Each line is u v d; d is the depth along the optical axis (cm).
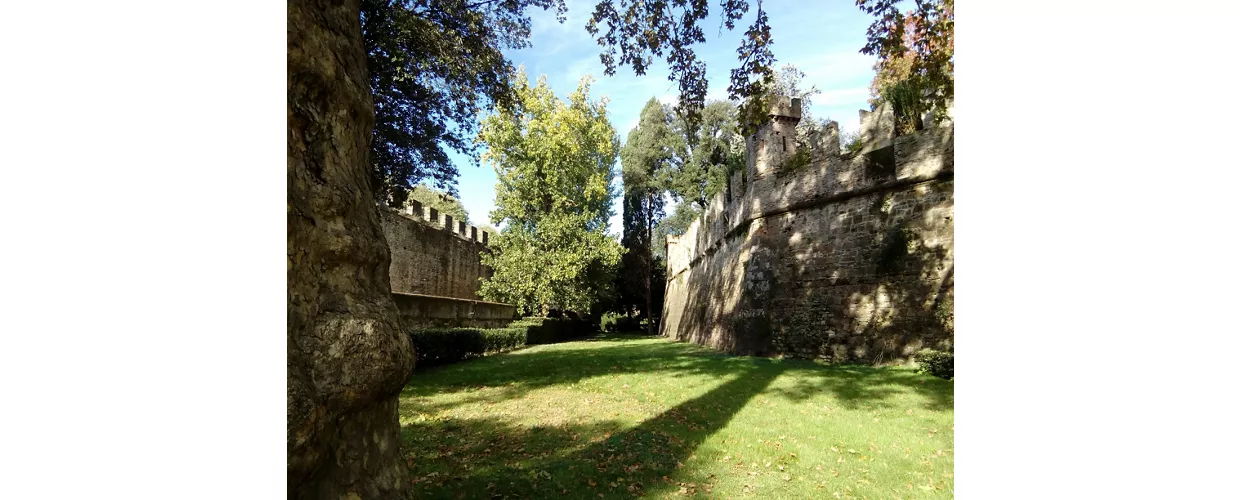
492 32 1009
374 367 235
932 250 1169
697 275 2409
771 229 1529
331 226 237
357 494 227
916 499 402
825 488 423
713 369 1154
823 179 1390
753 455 503
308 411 188
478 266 2880
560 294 2505
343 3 283
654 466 469
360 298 246
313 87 238
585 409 734
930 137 1187
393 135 980
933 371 990
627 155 3731
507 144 2550
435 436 579
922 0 730
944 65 838
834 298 1338
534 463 478
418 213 2161
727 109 3275
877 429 602
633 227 3816
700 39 775
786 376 1027
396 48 841
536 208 2642
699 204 3538
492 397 841
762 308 1480
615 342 2466
